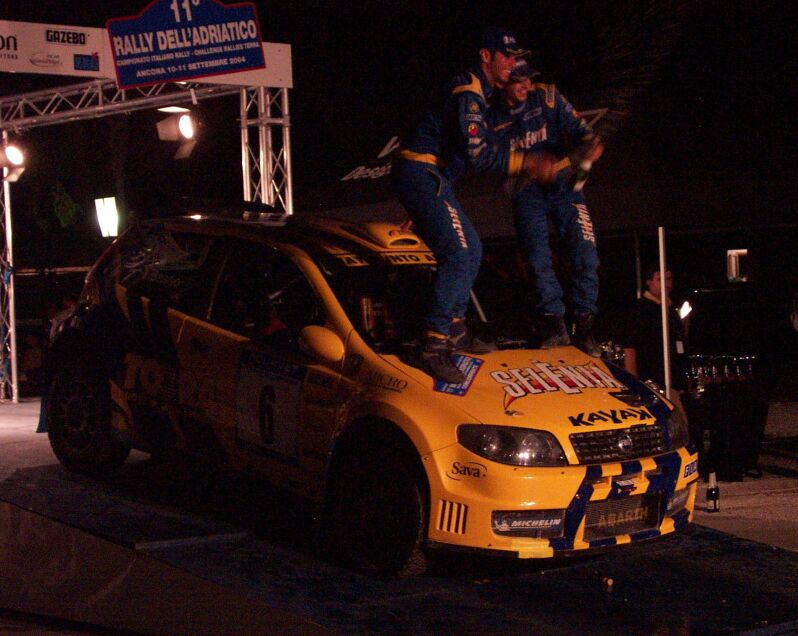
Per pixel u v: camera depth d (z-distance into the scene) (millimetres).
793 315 8383
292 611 5031
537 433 5410
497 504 5258
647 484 5688
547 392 5754
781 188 6891
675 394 7906
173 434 6805
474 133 5570
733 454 8070
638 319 7914
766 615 5242
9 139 15070
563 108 5965
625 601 5406
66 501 6836
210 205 7766
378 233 6703
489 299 9438
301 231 6668
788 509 7395
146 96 13625
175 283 6996
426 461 5371
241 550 5984
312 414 5918
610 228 7430
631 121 7734
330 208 9758
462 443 5355
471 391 5613
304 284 6258
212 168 25812
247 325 6496
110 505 6758
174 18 12367
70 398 7590
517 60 5660
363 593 5352
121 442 7199
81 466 7547
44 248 26172
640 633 4957
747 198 6988
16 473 7668
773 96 7523
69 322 7570
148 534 6082
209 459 6609
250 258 6629
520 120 5965
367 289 6230
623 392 6016
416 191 5793
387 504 5559
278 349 6242
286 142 13086
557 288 6484
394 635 4797
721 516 7211
